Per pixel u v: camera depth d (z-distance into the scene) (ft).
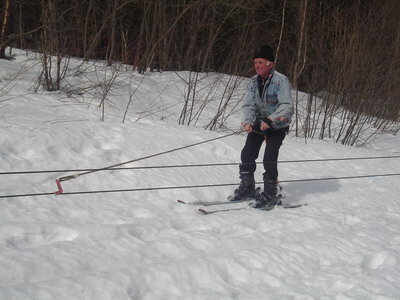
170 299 11.10
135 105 30.86
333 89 38.50
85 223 14.48
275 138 18.49
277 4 51.72
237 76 37.17
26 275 11.17
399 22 44.88
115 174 18.65
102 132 21.81
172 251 13.35
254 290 11.93
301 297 11.69
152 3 43.27
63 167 17.98
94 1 41.75
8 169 16.97
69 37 39.75
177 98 34.78
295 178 23.40
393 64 42.83
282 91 17.87
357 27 39.06
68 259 12.00
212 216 16.51
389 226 18.24
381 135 41.22
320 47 40.11
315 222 17.25
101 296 10.56
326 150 28.86
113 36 39.83
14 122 20.07
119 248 13.03
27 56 35.22
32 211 14.64
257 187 19.63
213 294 11.41
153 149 21.86
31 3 39.27
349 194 22.06
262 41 47.83
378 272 13.64
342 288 12.55
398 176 26.61
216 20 45.98
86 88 29.53
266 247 14.25
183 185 19.20
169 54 46.83
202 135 25.30
